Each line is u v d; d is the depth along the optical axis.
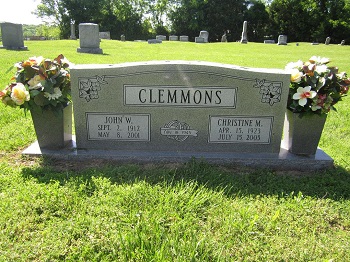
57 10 20.92
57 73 1.59
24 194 1.27
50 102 1.57
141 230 1.08
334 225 1.21
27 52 6.08
